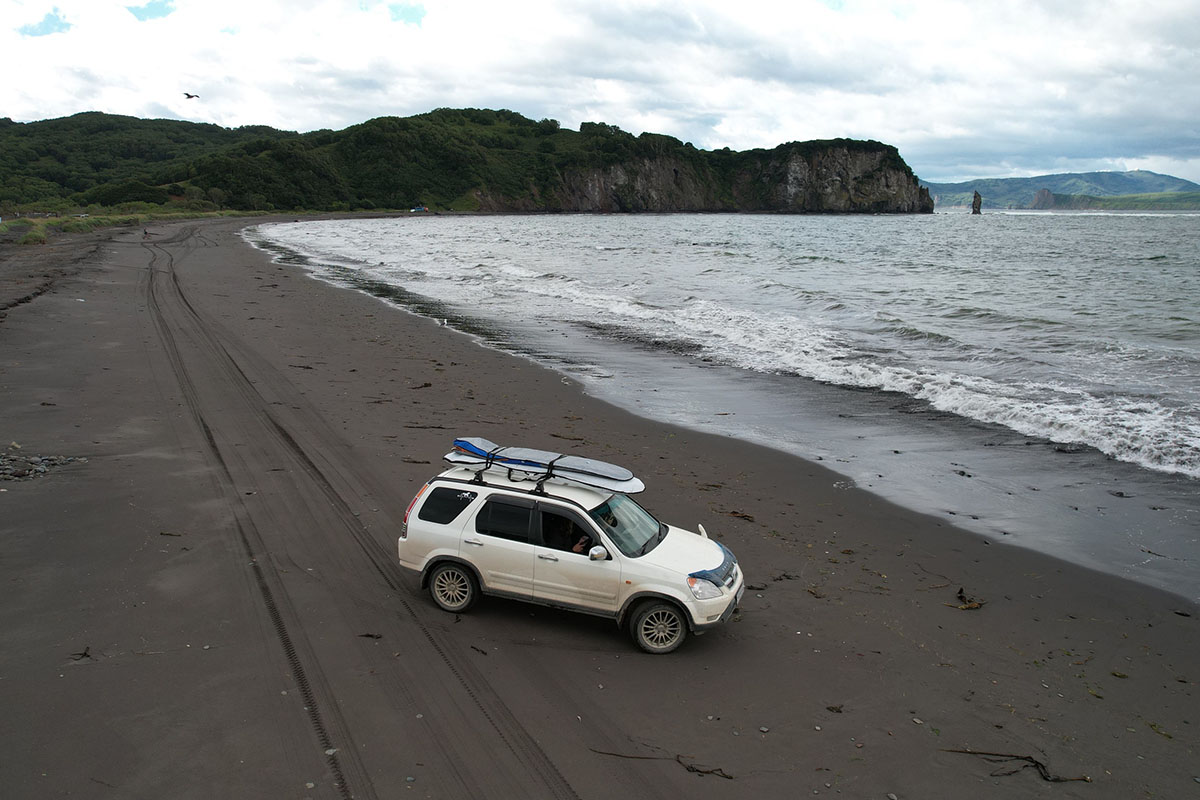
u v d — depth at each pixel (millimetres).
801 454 14266
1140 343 22922
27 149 188375
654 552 7664
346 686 6484
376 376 19016
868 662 7418
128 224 85750
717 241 82312
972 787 5695
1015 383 18812
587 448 14031
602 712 6363
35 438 12578
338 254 59906
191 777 5262
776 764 5828
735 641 7715
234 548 9055
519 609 8172
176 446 12727
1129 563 10008
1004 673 7379
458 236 90125
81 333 21609
